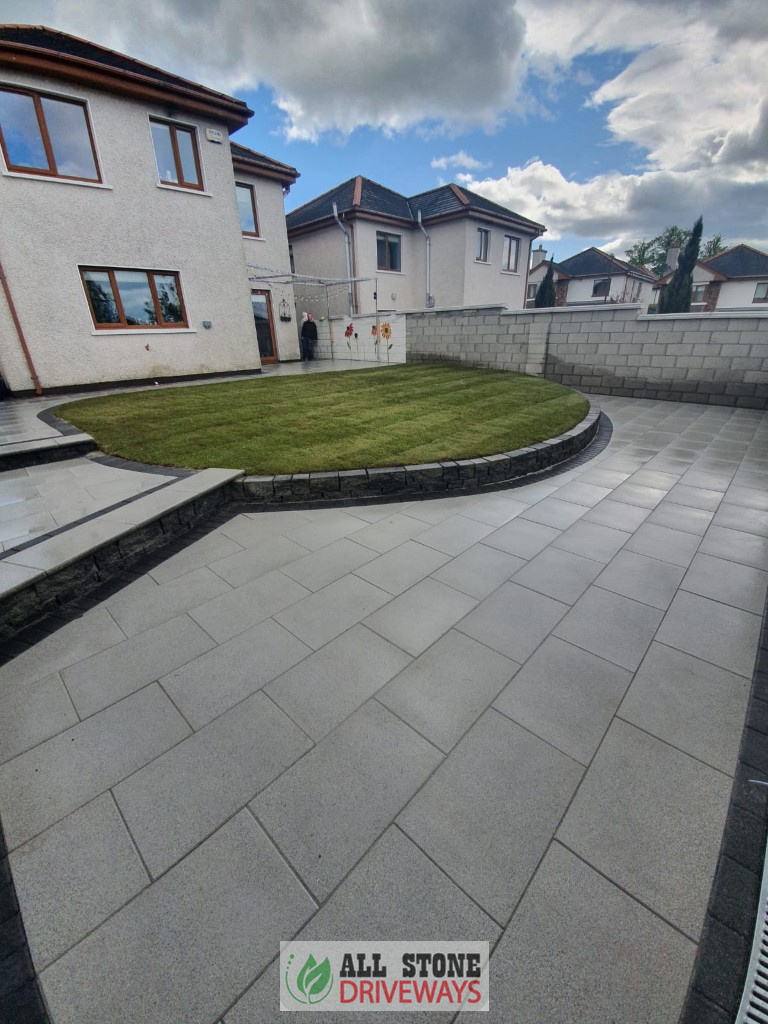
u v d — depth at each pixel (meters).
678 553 3.01
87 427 5.36
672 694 1.88
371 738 1.69
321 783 1.53
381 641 2.20
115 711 1.83
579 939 1.14
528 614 2.39
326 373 9.95
